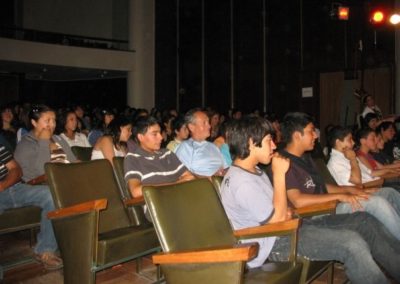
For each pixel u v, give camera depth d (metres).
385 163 4.27
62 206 2.39
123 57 10.67
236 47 10.45
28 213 2.74
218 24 10.76
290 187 2.42
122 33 12.23
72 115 4.37
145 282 2.68
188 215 1.87
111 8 12.42
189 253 1.64
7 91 11.69
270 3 9.78
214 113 5.27
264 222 1.95
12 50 8.98
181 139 3.84
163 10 11.37
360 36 8.37
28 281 2.62
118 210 2.69
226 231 1.97
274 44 9.77
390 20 7.02
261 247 1.96
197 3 11.12
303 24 9.24
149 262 3.04
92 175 2.63
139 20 10.90
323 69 8.94
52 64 9.56
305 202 2.38
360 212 2.41
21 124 5.55
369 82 8.30
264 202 1.96
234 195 2.00
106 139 3.50
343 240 1.96
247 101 10.29
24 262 2.86
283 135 2.62
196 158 3.36
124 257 2.30
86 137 5.02
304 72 9.24
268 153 2.02
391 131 4.73
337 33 8.70
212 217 1.95
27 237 3.46
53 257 2.82
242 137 2.01
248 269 1.93
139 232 2.39
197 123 3.40
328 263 2.23
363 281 1.93
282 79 9.65
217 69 10.84
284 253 2.07
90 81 13.21
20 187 2.86
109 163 2.78
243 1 10.26
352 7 8.44
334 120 8.82
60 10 12.98
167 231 1.76
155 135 2.85
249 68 10.23
